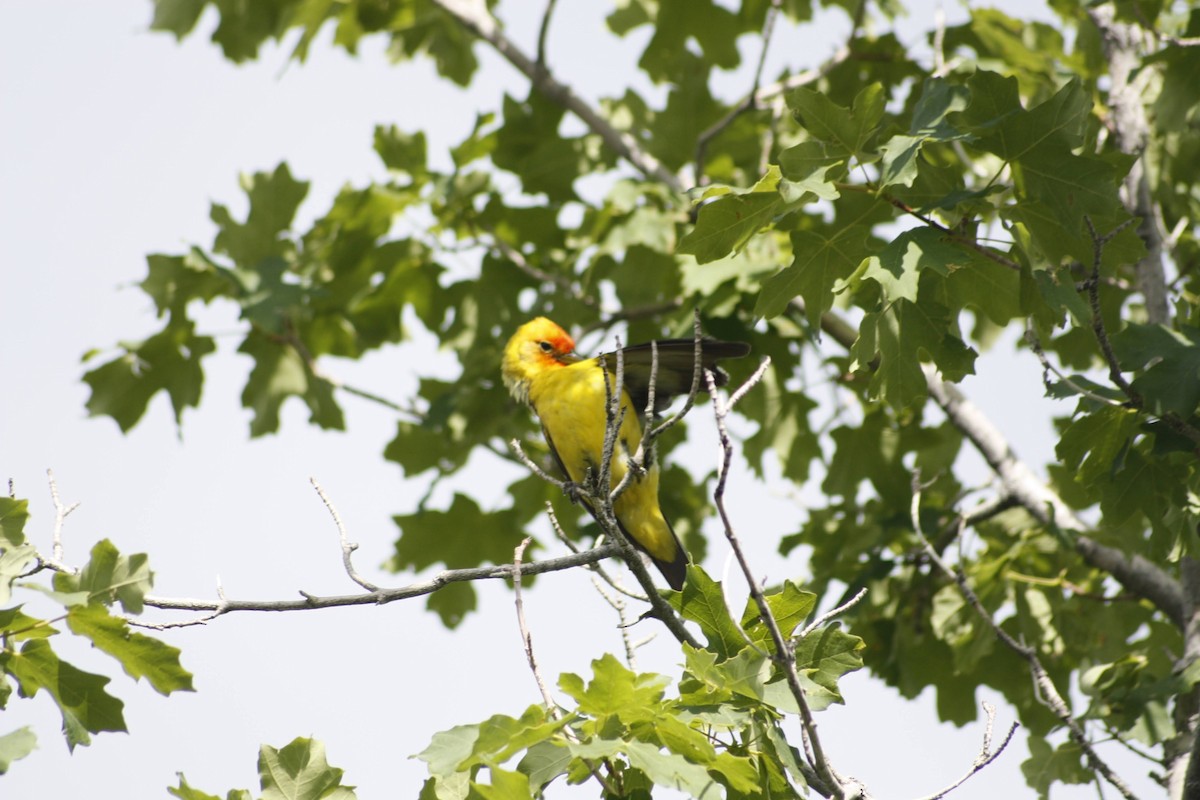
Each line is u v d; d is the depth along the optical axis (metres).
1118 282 11.89
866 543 13.29
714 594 7.02
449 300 15.84
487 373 15.50
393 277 15.77
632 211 14.36
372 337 16.06
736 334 13.70
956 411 12.75
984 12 14.39
